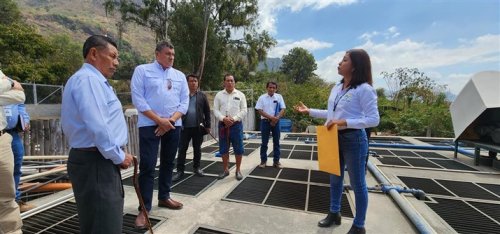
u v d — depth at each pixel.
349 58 2.05
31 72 16.33
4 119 1.85
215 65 19.30
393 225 2.37
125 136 1.59
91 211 1.42
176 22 18.09
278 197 2.99
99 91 1.38
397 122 9.70
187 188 3.29
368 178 3.79
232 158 4.96
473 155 5.16
